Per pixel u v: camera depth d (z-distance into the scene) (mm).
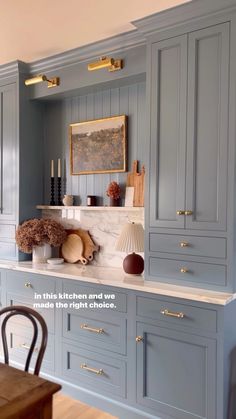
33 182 3152
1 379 1293
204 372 1889
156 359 2080
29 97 3084
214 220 1954
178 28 2062
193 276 2025
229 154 1896
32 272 2725
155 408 2078
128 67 2443
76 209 2893
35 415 1175
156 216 2176
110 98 2832
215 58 1939
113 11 2070
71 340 2500
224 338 1823
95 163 2918
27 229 2873
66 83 2820
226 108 1903
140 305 2139
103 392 2330
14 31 2330
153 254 2191
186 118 2047
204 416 1884
